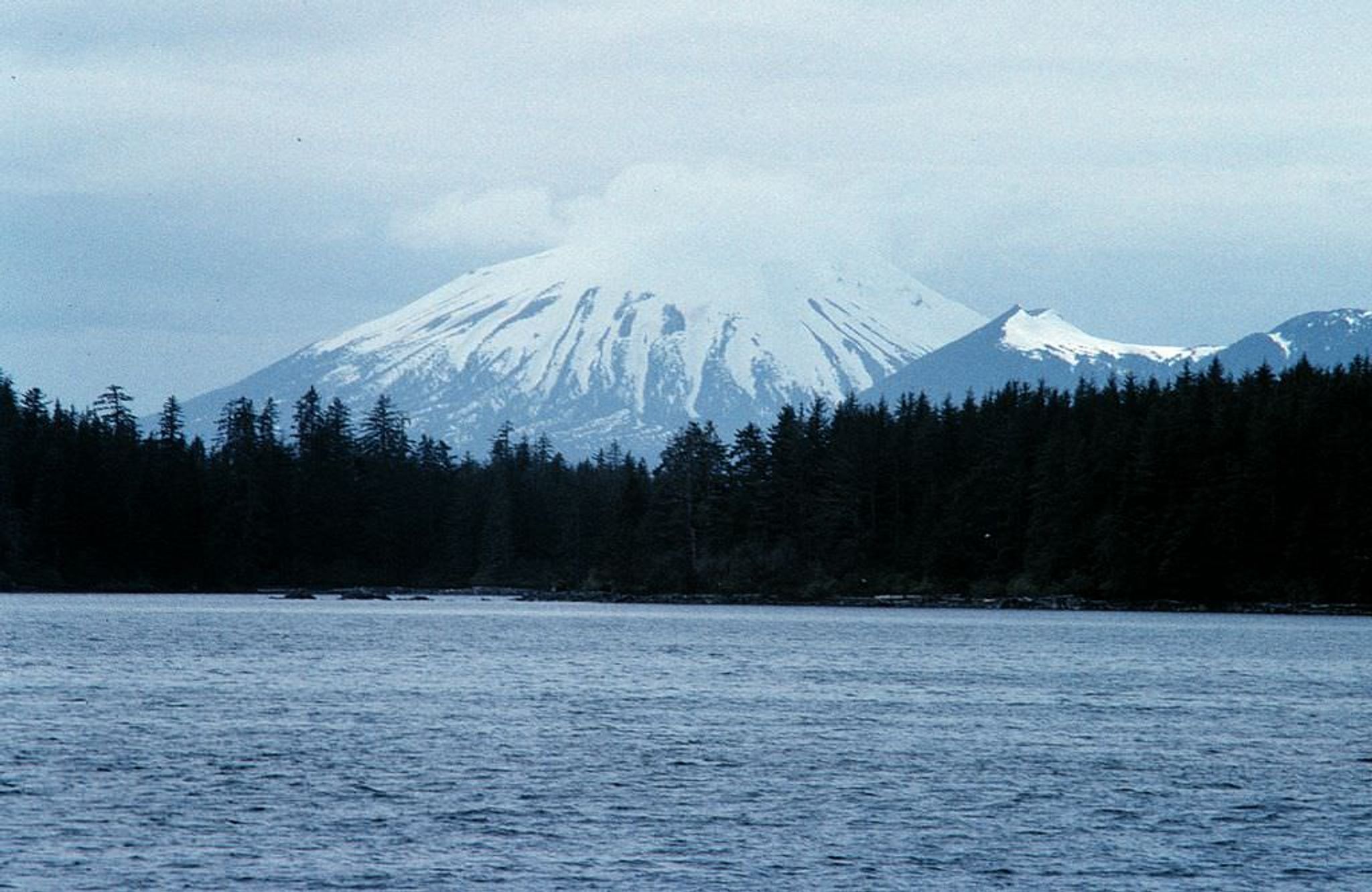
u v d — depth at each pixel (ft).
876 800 271.28
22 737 324.60
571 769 296.71
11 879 217.15
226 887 215.72
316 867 225.35
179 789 273.54
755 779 288.10
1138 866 230.68
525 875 222.48
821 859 231.71
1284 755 321.73
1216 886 221.66
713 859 231.71
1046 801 272.10
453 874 222.48
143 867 223.92
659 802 268.21
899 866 228.84
